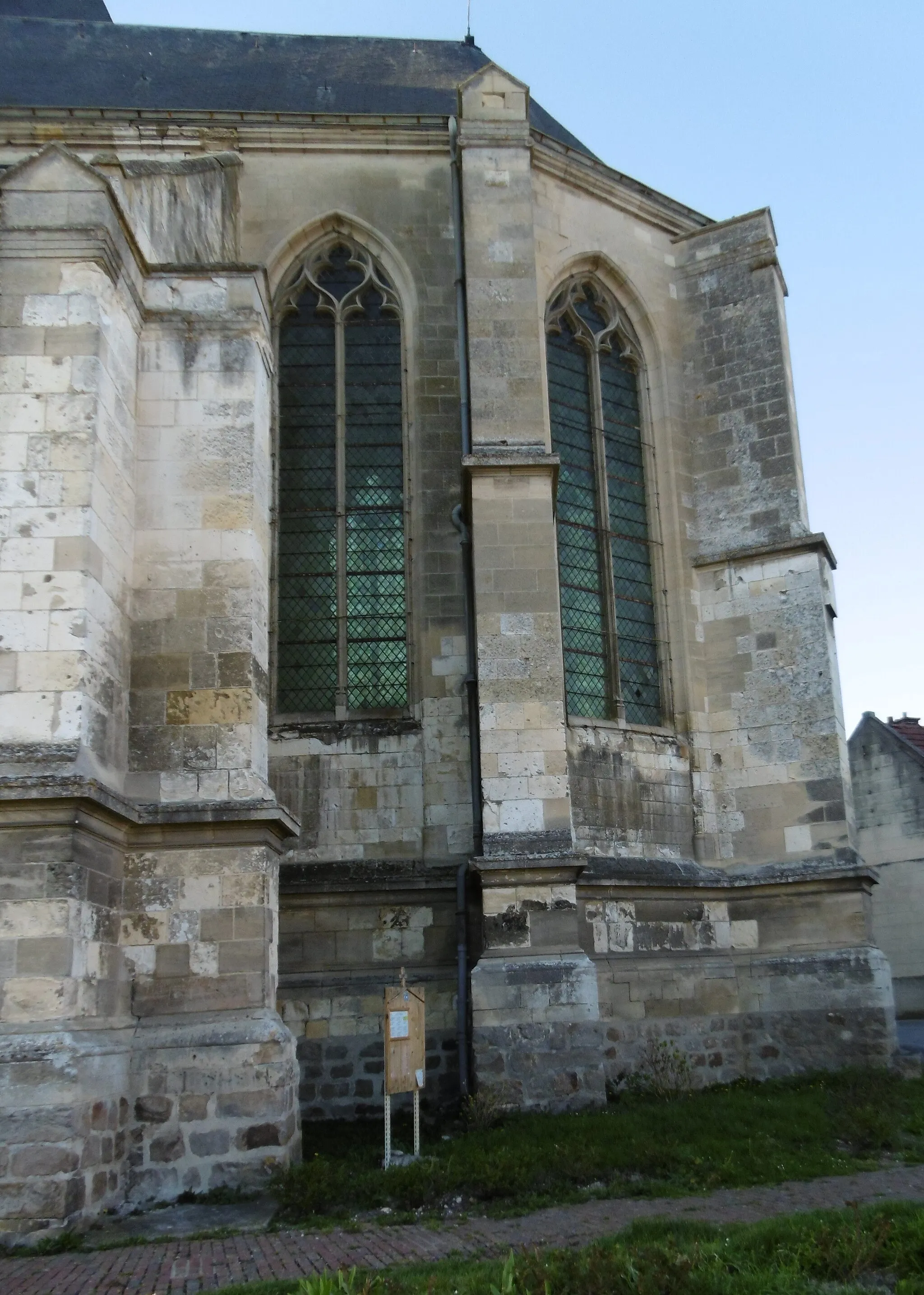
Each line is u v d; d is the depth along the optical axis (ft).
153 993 39.50
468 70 80.12
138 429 45.06
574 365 66.95
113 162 48.65
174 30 84.74
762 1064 58.44
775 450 66.59
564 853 49.57
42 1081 33.45
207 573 43.93
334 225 64.18
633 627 65.36
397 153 64.80
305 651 59.36
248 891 40.63
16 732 37.47
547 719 51.55
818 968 58.65
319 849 55.67
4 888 35.35
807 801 61.62
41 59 78.89
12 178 42.19
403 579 60.39
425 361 62.13
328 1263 28.55
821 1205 33.58
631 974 56.44
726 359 69.00
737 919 61.26
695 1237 27.63
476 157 59.47
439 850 55.52
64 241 41.70
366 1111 51.31
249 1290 24.70
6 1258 30.73
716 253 70.33
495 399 56.08
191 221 53.78
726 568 66.13
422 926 53.98
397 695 58.85
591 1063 47.11
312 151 64.49
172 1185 37.22
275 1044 38.86
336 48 83.35
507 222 58.59
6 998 34.60
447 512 59.93
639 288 69.00
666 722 64.59
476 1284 23.63
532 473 54.54
